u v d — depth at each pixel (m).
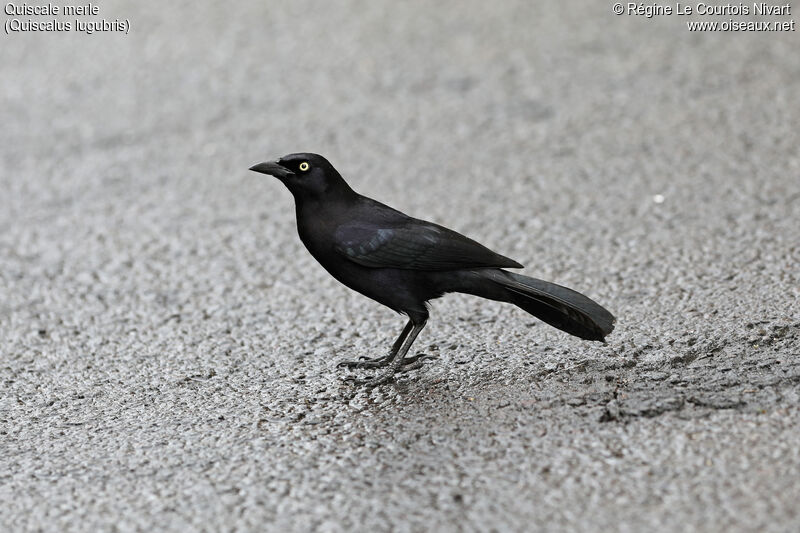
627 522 7.11
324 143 17.88
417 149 17.41
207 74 21.44
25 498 8.00
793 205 13.76
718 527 6.96
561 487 7.63
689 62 20.12
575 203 14.78
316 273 13.28
